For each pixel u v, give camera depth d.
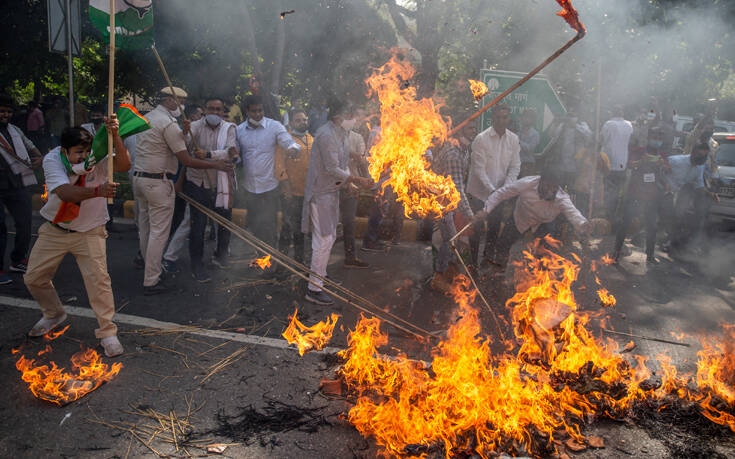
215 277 5.92
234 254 7.02
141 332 4.36
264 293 5.41
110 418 3.15
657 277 6.43
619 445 3.00
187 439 2.98
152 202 5.12
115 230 8.12
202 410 3.26
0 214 5.42
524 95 8.18
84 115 14.66
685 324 4.93
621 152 8.93
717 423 3.21
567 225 7.18
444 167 5.61
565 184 8.42
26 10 13.57
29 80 16.08
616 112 8.98
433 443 2.91
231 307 5.00
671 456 2.93
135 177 5.12
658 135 10.09
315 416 3.22
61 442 2.93
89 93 16.69
